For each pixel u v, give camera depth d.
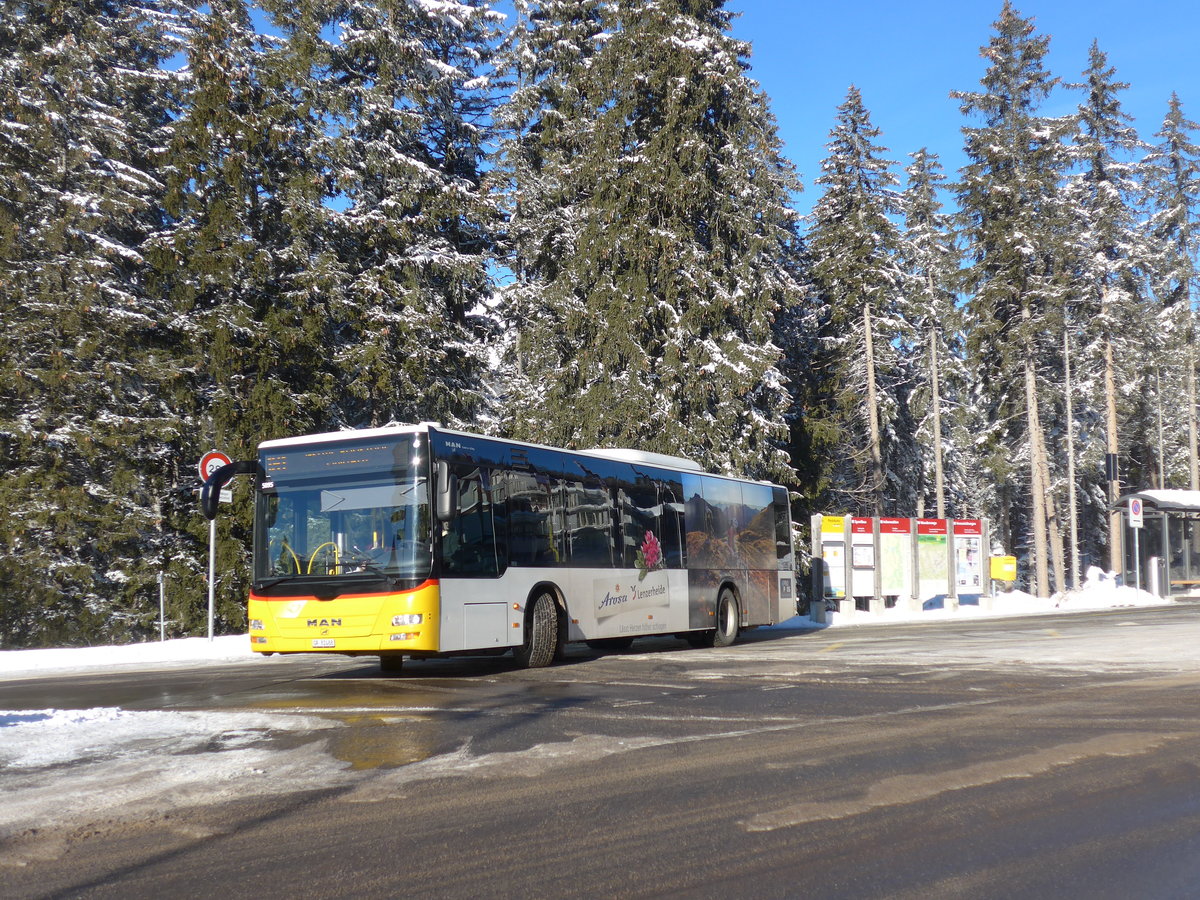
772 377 35.84
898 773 7.03
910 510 52.19
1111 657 14.82
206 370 26.84
